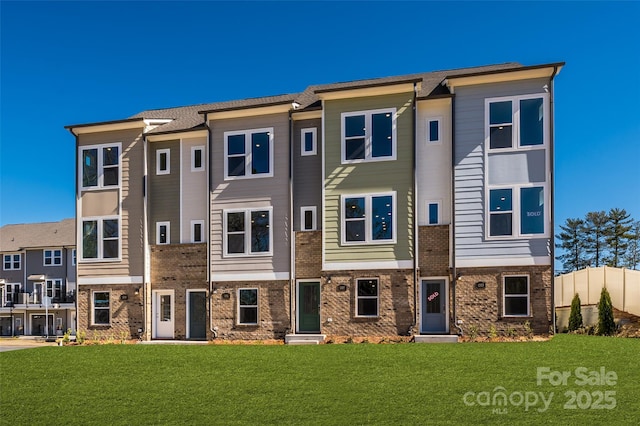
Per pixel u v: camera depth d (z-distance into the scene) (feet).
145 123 72.54
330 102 63.98
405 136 61.36
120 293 71.67
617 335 61.00
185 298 70.54
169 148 73.31
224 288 67.46
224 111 67.82
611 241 195.52
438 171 61.31
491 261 57.88
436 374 38.37
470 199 58.85
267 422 28.66
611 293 69.87
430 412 29.37
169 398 34.24
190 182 72.02
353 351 49.96
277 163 66.90
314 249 64.95
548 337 55.67
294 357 47.80
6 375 43.47
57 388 38.14
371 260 61.26
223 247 67.87
